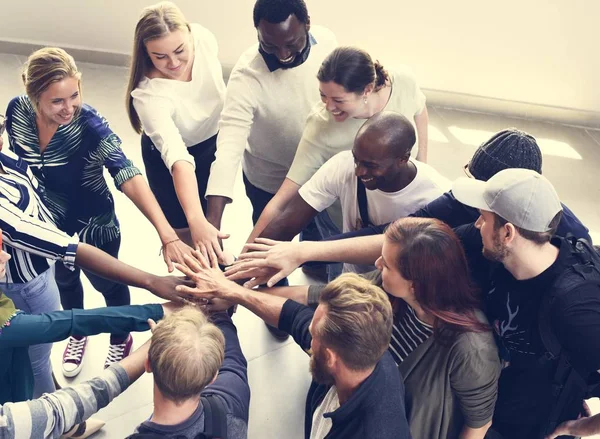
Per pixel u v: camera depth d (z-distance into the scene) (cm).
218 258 214
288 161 256
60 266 250
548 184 158
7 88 439
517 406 182
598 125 487
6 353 175
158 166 263
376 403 143
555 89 474
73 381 274
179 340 138
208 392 152
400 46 464
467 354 158
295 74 232
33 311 209
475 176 189
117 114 434
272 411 272
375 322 139
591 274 154
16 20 461
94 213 241
